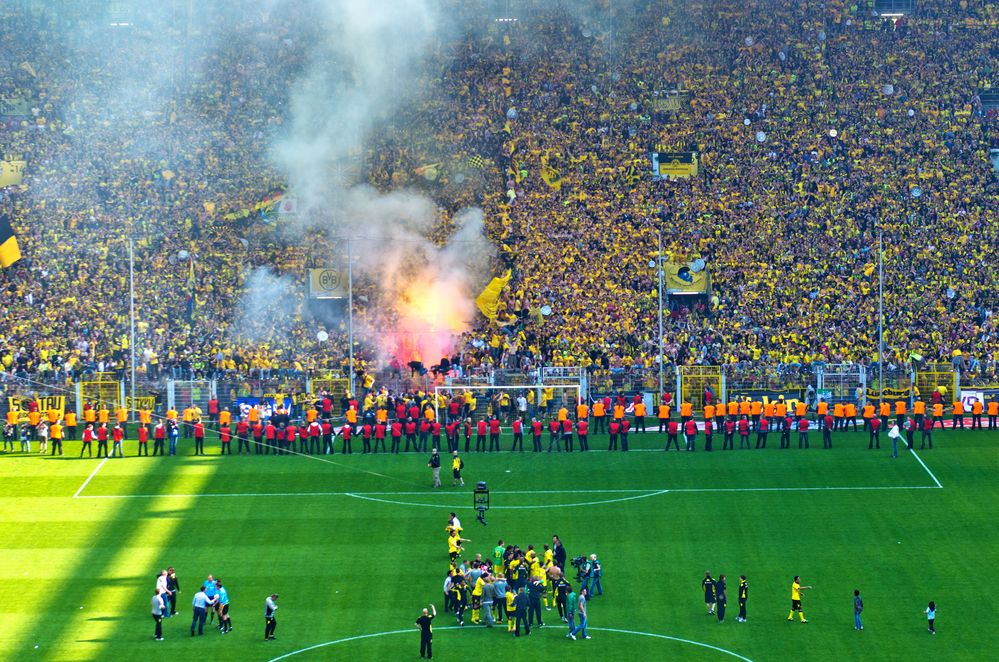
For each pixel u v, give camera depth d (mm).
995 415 137250
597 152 171625
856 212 166500
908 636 98438
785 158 172125
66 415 135375
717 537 114188
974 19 189375
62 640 97938
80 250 158625
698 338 150875
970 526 116062
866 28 188250
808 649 96500
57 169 168000
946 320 154500
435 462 123312
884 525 116375
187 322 152250
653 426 140125
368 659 95000
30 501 120938
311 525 116375
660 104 178875
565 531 115062
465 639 97938
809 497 121625
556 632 99125
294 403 140375
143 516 118125
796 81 181625
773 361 147375
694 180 169375
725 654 95688
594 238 161625
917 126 177250
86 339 148250
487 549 111750
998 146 176750
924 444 132750
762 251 161125
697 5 188875
